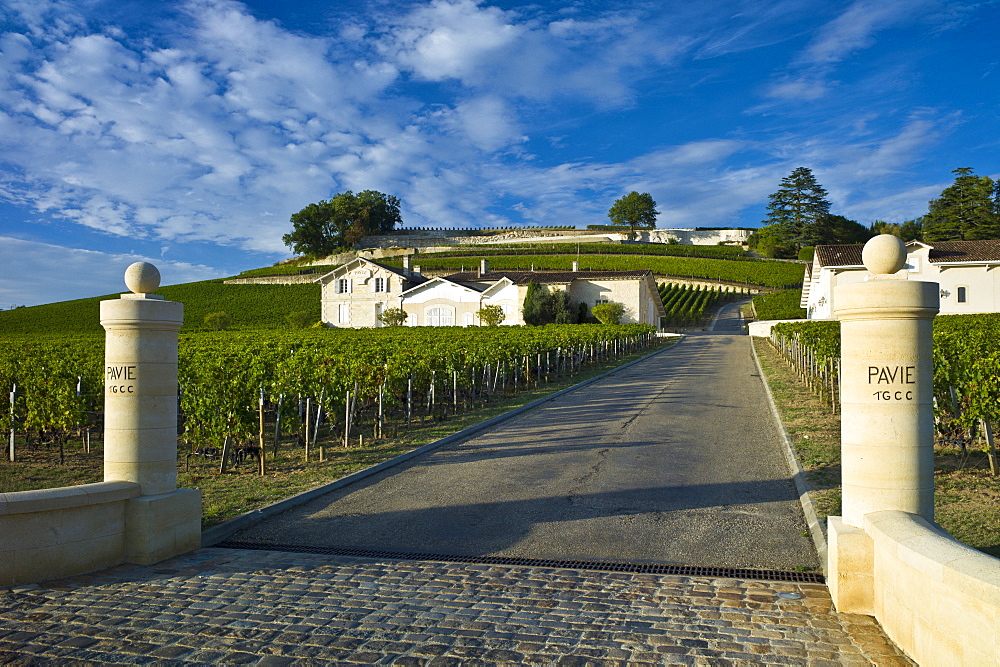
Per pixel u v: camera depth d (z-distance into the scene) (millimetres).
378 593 5398
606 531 7098
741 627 4602
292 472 10320
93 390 14102
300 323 59469
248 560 6387
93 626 4754
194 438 10836
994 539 6312
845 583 4809
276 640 4484
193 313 72938
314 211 113250
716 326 65562
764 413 15102
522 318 51469
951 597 3592
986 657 3303
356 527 7477
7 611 5051
